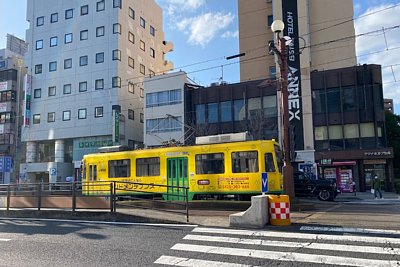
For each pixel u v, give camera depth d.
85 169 22.12
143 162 19.94
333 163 31.97
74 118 47.38
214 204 15.57
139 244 8.17
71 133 47.19
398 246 7.54
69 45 49.31
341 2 39.62
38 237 9.33
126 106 46.94
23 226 11.34
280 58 15.93
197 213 13.31
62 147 48.12
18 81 54.78
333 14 39.59
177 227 10.41
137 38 51.22
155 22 57.03
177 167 18.86
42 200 14.18
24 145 51.31
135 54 50.25
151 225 10.88
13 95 53.78
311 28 39.91
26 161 49.47
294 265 6.32
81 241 8.66
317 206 17.64
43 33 51.34
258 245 7.87
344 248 7.43
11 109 53.22
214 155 18.00
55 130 48.28
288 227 10.09
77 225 11.22
